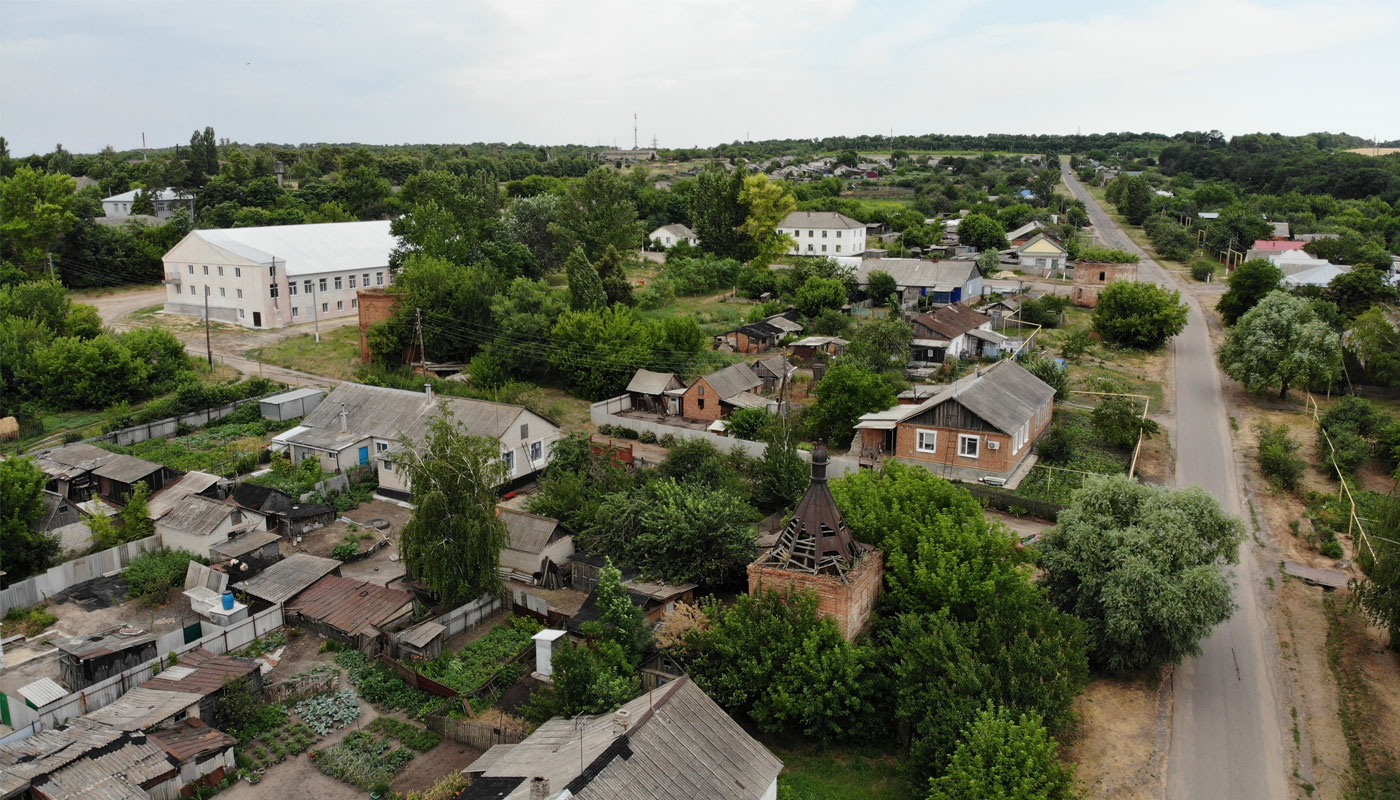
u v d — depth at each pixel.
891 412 64.88
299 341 92.69
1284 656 39.78
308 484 55.66
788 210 136.50
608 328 80.44
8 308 83.38
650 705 26.81
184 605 43.19
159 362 78.06
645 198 167.88
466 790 26.72
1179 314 90.19
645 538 44.19
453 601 41.50
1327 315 86.69
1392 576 37.72
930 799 28.34
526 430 59.34
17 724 33.50
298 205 149.75
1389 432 60.69
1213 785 31.73
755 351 92.12
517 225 125.12
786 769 32.72
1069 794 27.77
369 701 36.53
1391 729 34.38
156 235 123.56
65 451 60.12
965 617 35.97
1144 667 38.31
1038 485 57.62
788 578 35.75
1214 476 59.78
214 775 31.38
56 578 44.34
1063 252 132.00
